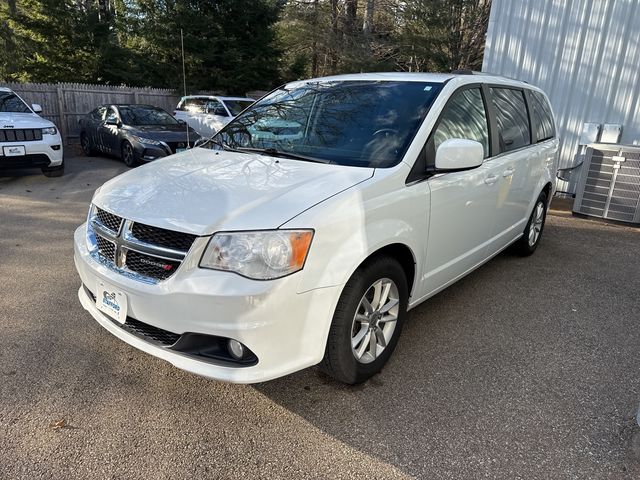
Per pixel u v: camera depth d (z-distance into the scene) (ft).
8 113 29.04
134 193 8.93
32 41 57.06
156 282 7.83
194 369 7.68
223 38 64.23
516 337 11.59
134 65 63.05
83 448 7.61
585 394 9.36
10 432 7.89
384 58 77.71
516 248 17.25
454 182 10.62
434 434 8.13
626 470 7.42
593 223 23.15
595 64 26.48
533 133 15.79
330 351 8.52
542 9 27.53
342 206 8.08
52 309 12.23
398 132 10.16
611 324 12.45
